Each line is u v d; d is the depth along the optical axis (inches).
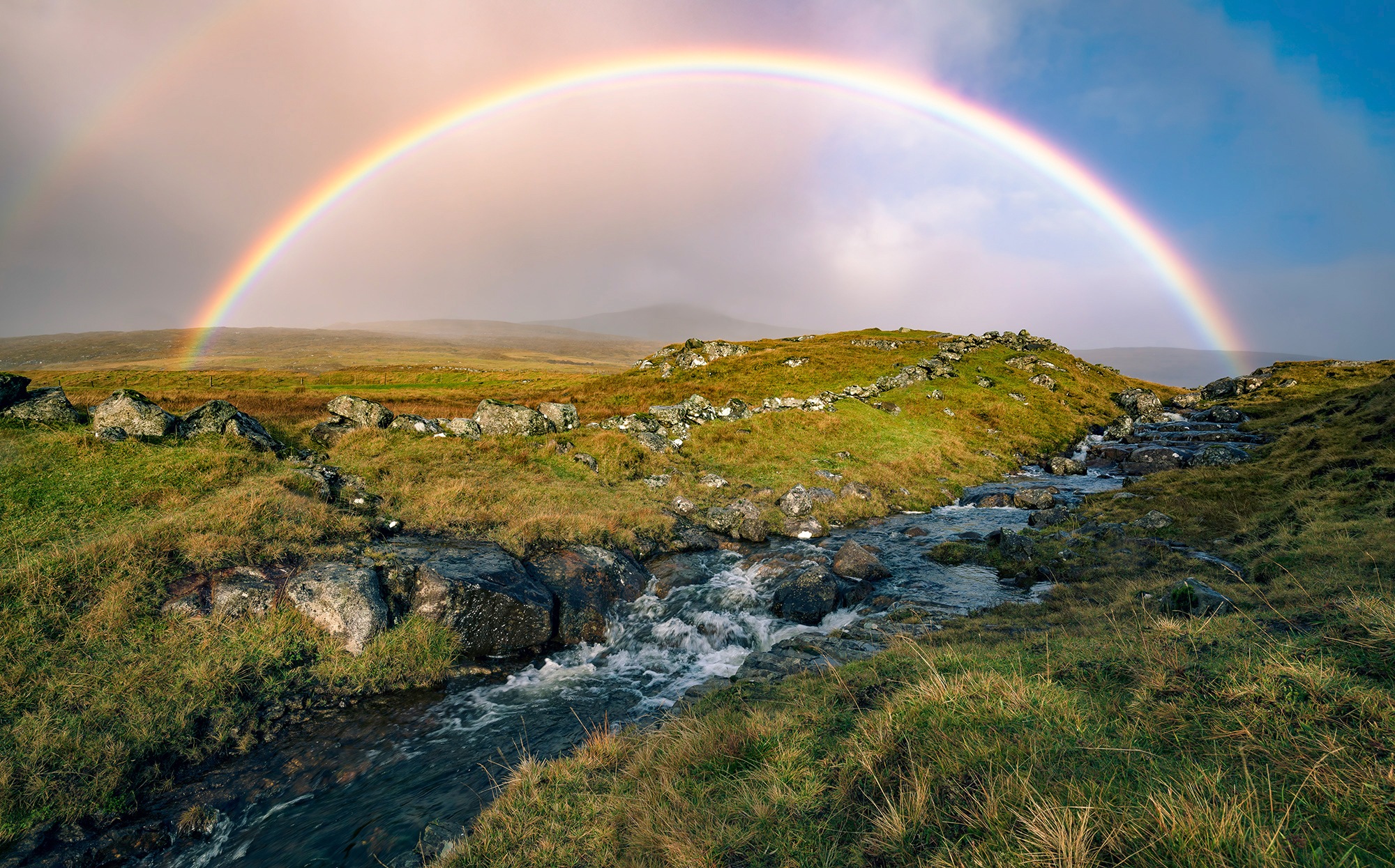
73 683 348.8
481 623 491.2
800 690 321.1
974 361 2314.2
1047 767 170.4
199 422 736.3
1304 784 146.0
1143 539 658.2
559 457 999.6
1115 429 1740.9
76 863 262.7
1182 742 180.5
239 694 381.1
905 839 154.4
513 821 227.8
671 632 546.6
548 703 419.8
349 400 983.0
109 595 411.2
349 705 407.2
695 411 1465.3
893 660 328.8
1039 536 782.5
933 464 1304.1
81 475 572.7
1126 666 255.0
